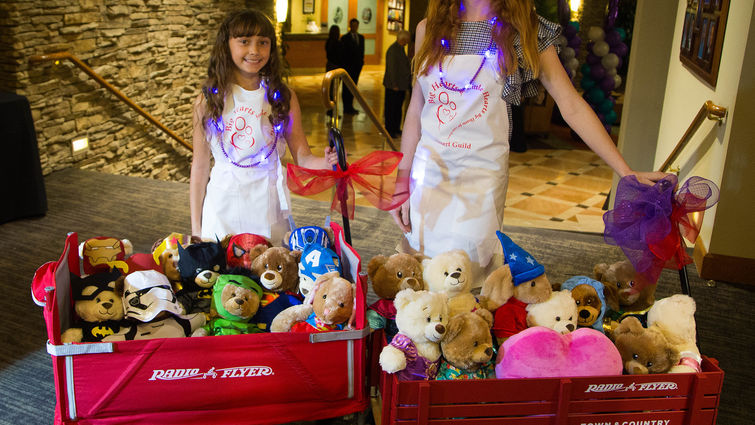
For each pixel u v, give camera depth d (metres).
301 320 1.84
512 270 1.82
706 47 3.75
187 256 1.97
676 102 4.54
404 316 1.70
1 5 4.48
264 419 1.75
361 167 2.09
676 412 1.71
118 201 4.43
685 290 1.93
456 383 1.61
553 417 1.67
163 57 6.36
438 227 2.10
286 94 2.30
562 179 7.56
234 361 1.67
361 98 3.72
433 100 2.04
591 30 8.69
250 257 2.06
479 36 1.94
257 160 2.32
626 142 5.21
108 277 1.84
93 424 1.68
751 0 3.09
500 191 2.06
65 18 5.00
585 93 9.00
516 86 1.97
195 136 2.34
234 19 2.14
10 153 3.84
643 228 1.83
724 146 3.25
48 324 1.60
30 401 2.15
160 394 1.67
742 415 2.22
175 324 1.83
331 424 1.98
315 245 2.03
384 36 16.47
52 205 4.30
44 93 4.92
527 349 1.66
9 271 3.24
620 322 1.91
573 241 3.82
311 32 15.01
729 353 2.64
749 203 3.21
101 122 5.62
